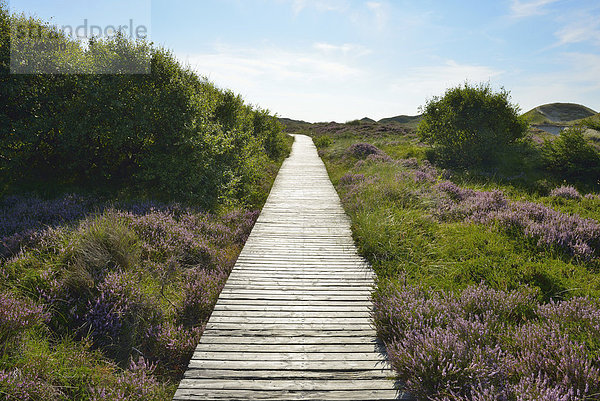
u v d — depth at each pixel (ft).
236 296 17.44
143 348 14.11
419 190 34.94
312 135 151.64
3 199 29.37
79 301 15.12
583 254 20.74
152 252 21.43
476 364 9.97
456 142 56.13
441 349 10.66
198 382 11.10
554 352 10.78
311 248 25.08
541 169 50.31
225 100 53.98
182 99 37.06
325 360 12.37
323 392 10.73
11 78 31.63
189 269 20.71
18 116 32.73
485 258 20.76
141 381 11.39
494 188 40.73
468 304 14.58
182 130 36.35
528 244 22.34
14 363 10.94
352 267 21.61
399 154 65.51
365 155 67.62
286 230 29.43
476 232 24.89
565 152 48.03
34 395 10.13
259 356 12.56
